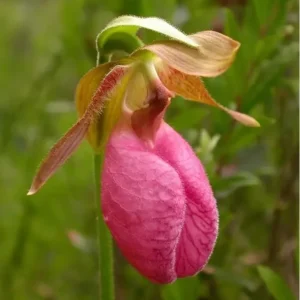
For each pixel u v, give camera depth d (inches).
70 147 11.3
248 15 14.4
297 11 16.2
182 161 11.7
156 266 11.1
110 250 12.3
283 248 16.6
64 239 20.6
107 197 11.5
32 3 29.7
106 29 11.5
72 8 18.2
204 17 16.7
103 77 11.8
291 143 16.8
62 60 20.6
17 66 27.4
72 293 20.7
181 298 13.6
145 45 11.6
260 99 14.2
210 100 12.4
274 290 13.3
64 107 19.9
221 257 16.2
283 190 16.4
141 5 15.4
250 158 17.3
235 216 17.1
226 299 17.1
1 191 22.8
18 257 20.3
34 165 20.9
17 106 23.4
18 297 20.9
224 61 11.4
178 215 11.2
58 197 21.0
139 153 11.6
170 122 14.5
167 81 12.4
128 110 12.1
